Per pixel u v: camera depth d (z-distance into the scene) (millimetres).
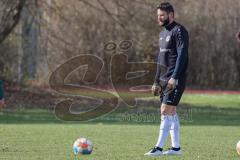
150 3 112812
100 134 58938
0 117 88875
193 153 41344
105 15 121562
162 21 39062
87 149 39625
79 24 123625
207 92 152500
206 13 159875
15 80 123438
